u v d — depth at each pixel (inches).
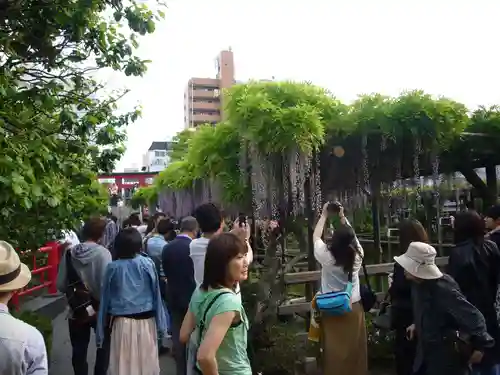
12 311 193.6
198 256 147.3
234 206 261.1
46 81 151.1
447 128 193.6
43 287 312.0
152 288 145.6
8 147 110.6
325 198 241.9
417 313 111.8
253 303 171.6
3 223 131.3
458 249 135.6
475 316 103.6
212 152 228.7
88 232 165.5
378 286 223.1
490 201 262.7
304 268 254.5
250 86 187.6
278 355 166.7
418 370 111.3
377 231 294.0
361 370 143.9
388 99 195.0
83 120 150.9
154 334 143.8
